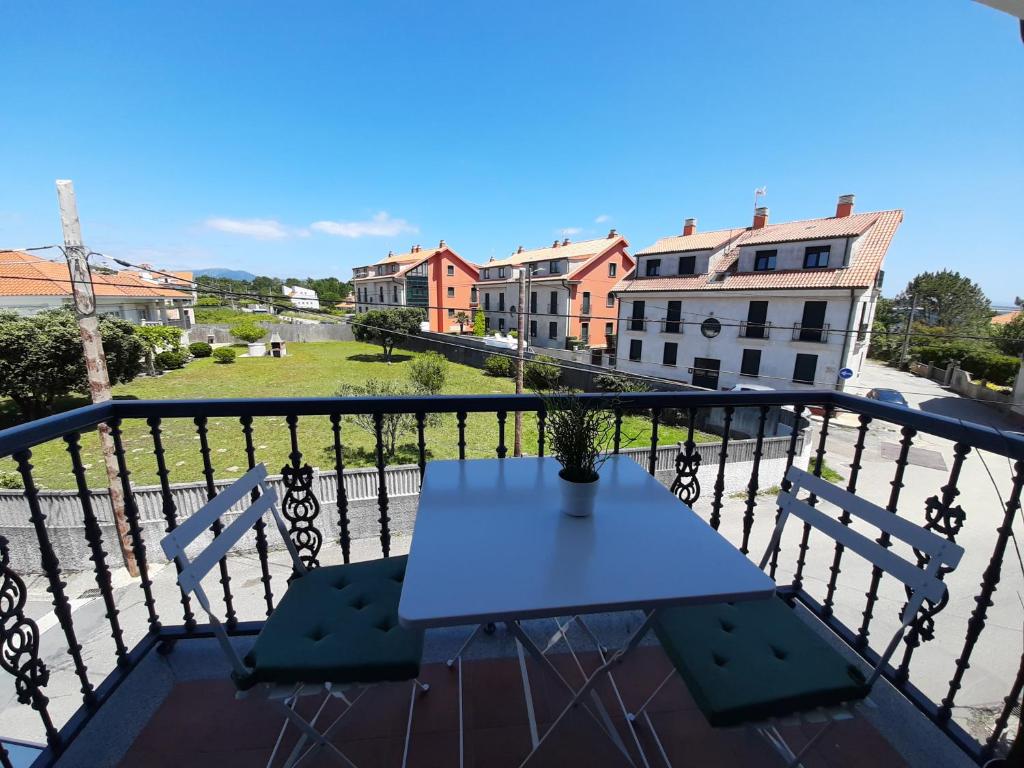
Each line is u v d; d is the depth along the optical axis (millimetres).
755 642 1310
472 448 11844
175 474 9867
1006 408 15938
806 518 1492
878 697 1612
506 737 1460
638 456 8602
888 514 1253
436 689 1637
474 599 1017
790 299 16453
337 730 1472
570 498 1386
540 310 29953
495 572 1117
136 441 12023
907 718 1529
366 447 11680
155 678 1645
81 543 6945
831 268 15914
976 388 18156
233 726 1479
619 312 22375
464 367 24922
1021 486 1302
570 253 29328
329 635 1279
